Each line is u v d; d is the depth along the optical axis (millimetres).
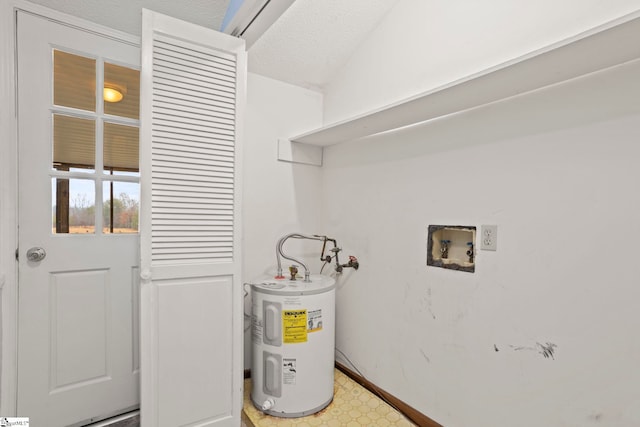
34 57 1395
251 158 1992
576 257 1147
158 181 1392
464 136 1483
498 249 1355
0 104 1311
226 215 1555
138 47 1647
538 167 1244
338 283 2176
